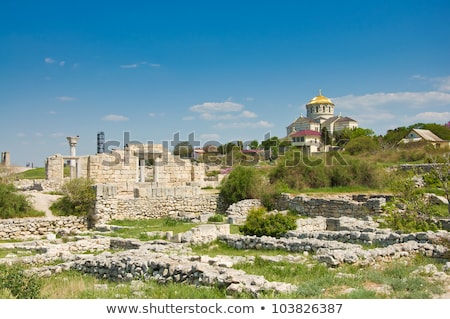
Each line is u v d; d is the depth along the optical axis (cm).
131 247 2402
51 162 4522
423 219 2495
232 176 4234
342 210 3281
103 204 3475
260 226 2509
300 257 1769
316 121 16512
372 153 6925
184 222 3497
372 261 1617
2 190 3312
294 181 4303
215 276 1334
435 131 9362
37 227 3119
